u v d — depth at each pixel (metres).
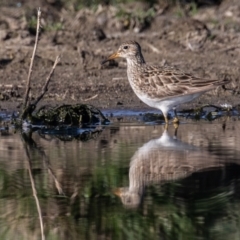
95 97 16.88
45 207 10.65
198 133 14.37
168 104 15.14
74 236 9.67
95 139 14.05
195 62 19.22
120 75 18.38
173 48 20.38
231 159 12.50
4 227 10.02
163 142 13.66
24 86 17.45
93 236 9.66
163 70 15.37
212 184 11.39
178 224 9.94
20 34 20.97
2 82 17.75
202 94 16.33
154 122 15.46
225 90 17.20
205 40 20.72
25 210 10.48
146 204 10.68
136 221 10.10
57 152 13.12
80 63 19.19
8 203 10.81
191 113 16.12
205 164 12.23
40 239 9.62
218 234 9.68
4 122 15.40
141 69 15.59
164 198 10.95
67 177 11.77
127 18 22.05
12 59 19.45
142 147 13.31
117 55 15.98
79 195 11.08
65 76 18.28
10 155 12.95
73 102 16.53
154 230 9.84
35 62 19.20
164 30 21.38
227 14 22.55
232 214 10.29
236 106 16.42
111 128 14.95
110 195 11.04
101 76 18.33
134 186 11.33
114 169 12.04
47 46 20.39
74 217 10.29
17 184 11.48
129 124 15.25
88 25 21.84
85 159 12.60
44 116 15.37
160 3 23.17
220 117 15.90
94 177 11.74
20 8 23.08
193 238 9.55
